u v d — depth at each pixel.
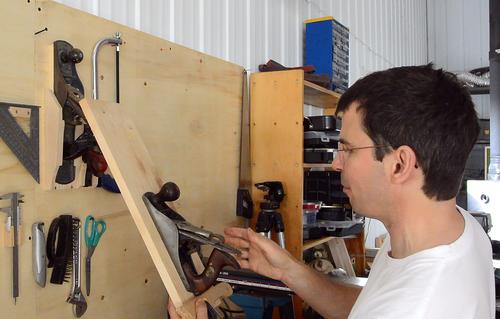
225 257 0.95
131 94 1.31
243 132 1.91
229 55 1.96
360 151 0.77
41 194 1.06
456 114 0.71
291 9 2.49
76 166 1.13
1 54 0.97
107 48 1.22
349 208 2.18
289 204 1.89
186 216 1.55
